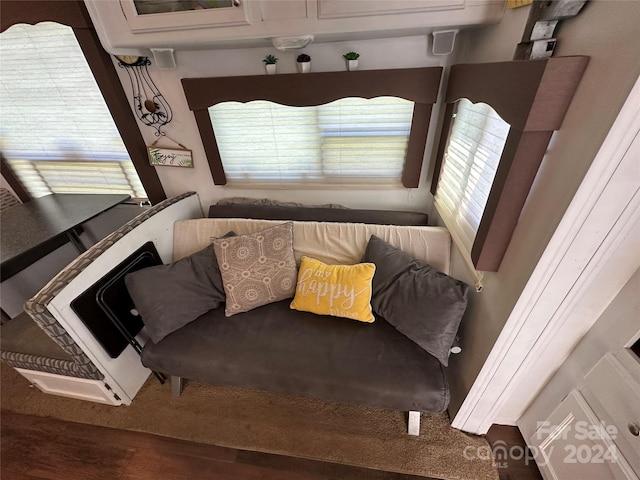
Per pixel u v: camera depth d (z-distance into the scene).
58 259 2.17
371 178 1.81
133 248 1.52
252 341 1.37
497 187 0.89
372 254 1.51
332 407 1.49
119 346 1.47
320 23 1.12
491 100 0.92
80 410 1.54
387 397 1.19
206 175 1.95
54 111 1.83
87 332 1.30
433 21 1.08
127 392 1.54
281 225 1.60
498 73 0.87
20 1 1.27
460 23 1.07
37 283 2.06
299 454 1.33
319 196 1.93
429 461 1.28
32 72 1.69
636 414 0.76
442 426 1.39
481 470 1.25
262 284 1.52
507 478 1.22
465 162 1.30
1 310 1.90
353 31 1.13
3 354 1.42
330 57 1.45
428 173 1.75
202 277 1.53
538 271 0.81
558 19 0.73
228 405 1.53
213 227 1.77
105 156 1.99
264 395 1.56
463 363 1.33
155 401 1.56
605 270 0.79
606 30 0.59
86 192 2.20
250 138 1.74
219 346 1.36
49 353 1.40
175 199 1.88
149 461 1.34
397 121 1.58
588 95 0.64
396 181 1.80
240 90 1.49
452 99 1.32
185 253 1.80
